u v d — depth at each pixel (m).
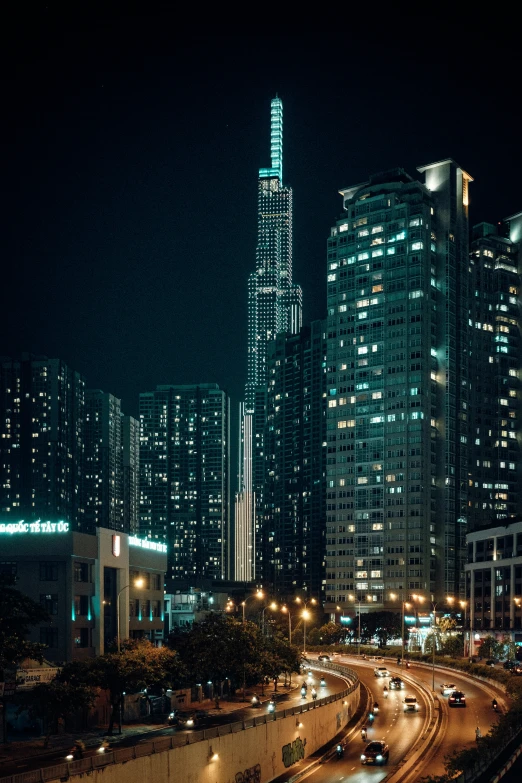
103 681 108.50
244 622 153.75
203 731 77.12
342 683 177.00
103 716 118.81
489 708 133.62
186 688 142.75
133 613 178.12
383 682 175.75
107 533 163.00
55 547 150.25
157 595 191.38
